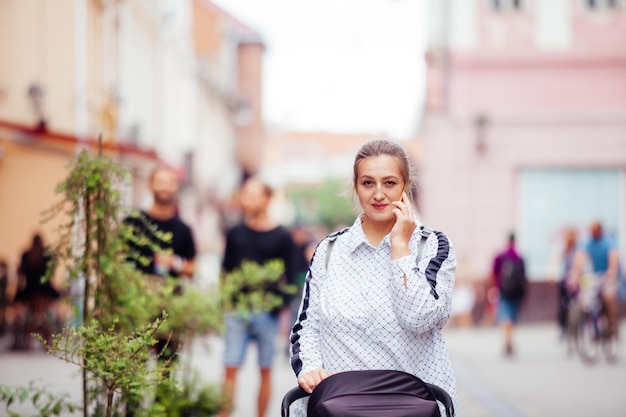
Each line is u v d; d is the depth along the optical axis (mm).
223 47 50719
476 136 28656
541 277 28453
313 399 4215
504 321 17656
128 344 5273
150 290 6789
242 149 61625
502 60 28734
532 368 15477
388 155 4414
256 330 9164
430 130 28828
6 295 18016
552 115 28609
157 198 8680
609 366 15859
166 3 31734
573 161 28609
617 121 28500
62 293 16781
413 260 4246
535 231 28688
